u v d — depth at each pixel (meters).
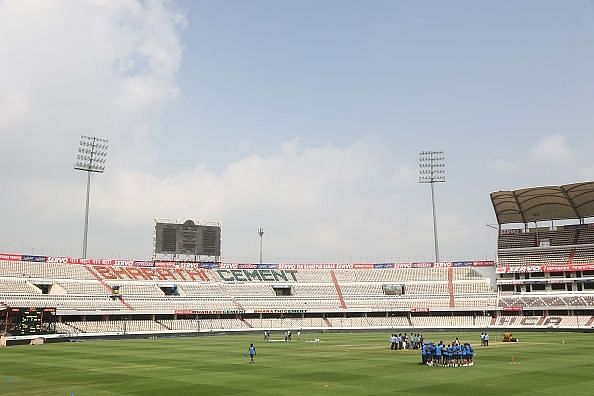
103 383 32.34
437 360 40.84
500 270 113.06
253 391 28.91
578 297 102.00
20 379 34.38
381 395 27.14
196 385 31.28
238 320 107.38
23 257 101.19
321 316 112.56
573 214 114.38
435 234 127.38
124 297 102.69
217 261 122.75
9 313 76.75
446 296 113.56
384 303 114.06
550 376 33.59
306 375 35.47
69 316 93.25
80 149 113.56
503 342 66.19
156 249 117.00
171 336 91.75
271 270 125.00
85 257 112.00
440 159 129.12
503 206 116.50
